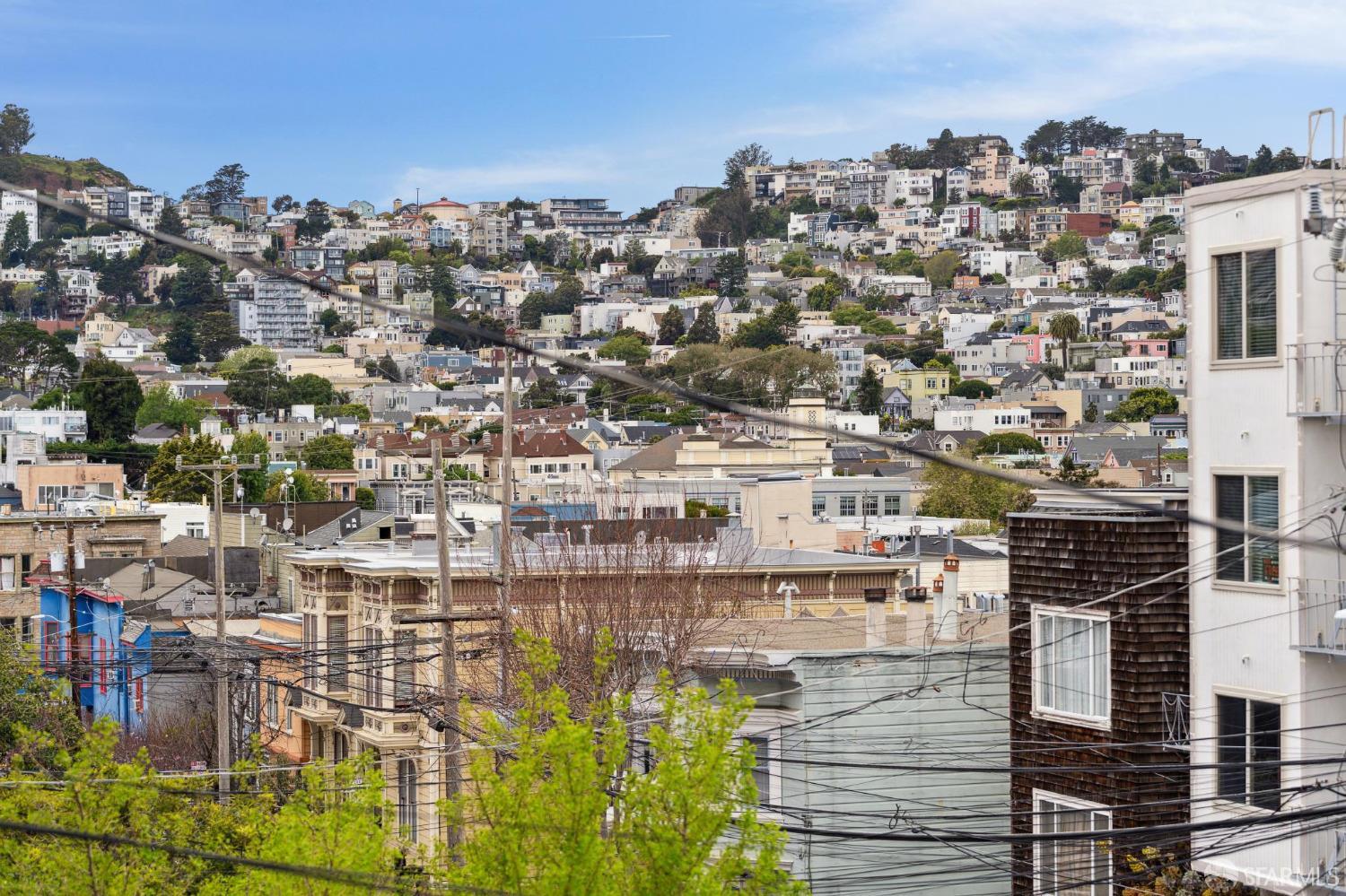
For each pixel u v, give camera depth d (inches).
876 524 3816.4
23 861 912.9
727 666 1328.7
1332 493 1050.1
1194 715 1101.7
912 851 1238.9
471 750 913.5
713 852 1253.1
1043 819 1181.7
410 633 1707.7
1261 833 1059.9
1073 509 1206.9
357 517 3814.0
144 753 952.3
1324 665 1041.5
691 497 4434.1
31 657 1904.5
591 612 1574.8
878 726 1288.1
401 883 786.2
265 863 726.5
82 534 3528.5
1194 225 1112.8
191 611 2795.3
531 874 810.2
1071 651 1173.7
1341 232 1028.5
